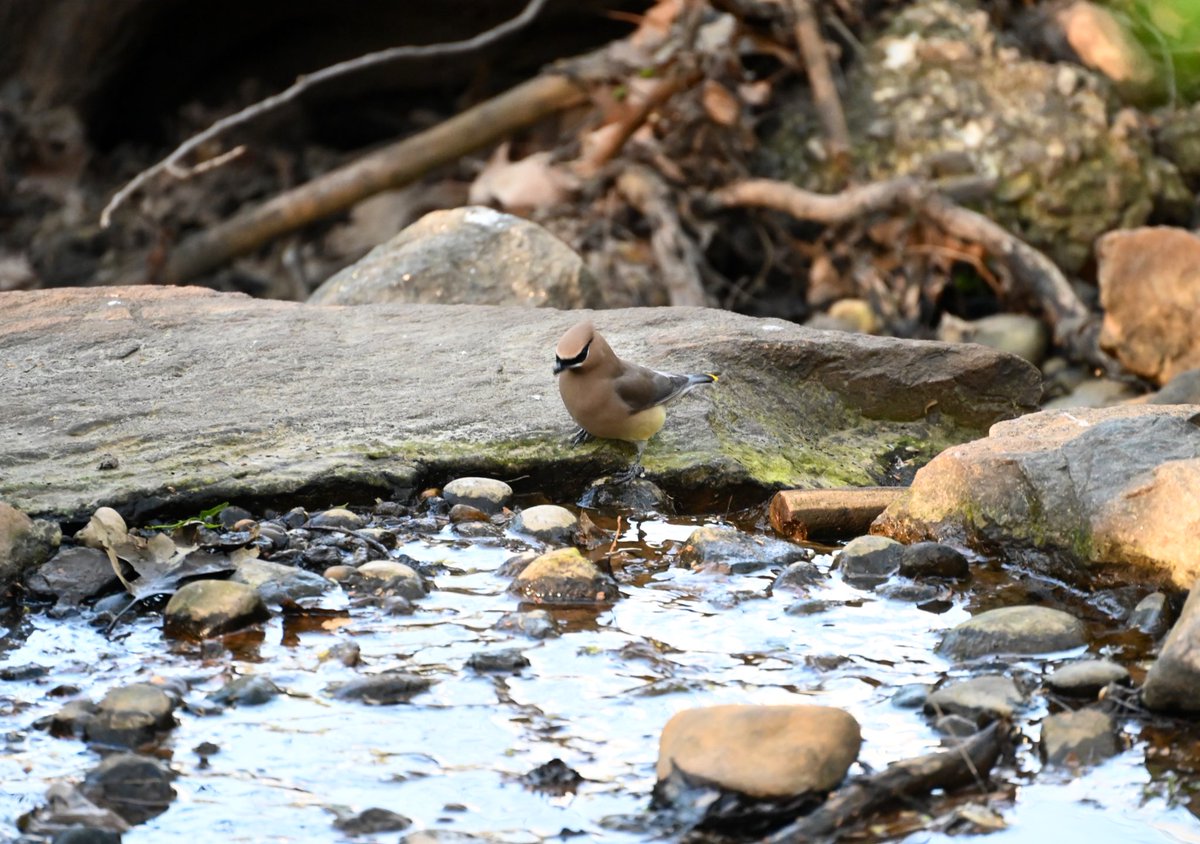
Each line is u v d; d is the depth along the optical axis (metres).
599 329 12.79
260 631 8.28
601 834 6.30
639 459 10.66
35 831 6.20
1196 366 16.98
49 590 8.62
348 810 6.46
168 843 6.21
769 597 8.90
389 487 10.12
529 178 21.48
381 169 22.08
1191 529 8.54
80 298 13.88
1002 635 8.05
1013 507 9.38
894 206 19.78
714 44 21.58
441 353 12.30
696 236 21.03
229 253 22.66
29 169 24.22
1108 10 22.53
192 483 9.69
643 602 8.80
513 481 10.52
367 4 24.44
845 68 21.98
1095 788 6.61
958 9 22.08
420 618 8.50
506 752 6.99
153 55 24.86
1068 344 18.59
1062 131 20.53
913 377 12.13
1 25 24.03
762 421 11.52
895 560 9.27
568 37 24.73
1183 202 20.92
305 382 11.60
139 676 7.71
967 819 6.34
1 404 10.98
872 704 7.45
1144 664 7.84
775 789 6.43
